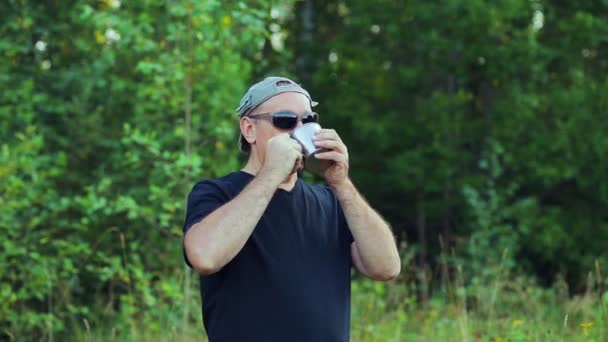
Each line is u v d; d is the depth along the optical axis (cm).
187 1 634
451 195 1175
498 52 1082
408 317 717
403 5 1175
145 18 674
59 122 824
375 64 1219
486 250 947
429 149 1135
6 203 649
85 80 801
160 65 649
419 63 1227
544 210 1148
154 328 656
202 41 655
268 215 263
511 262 867
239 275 257
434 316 693
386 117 1191
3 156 645
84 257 728
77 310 668
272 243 260
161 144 712
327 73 1261
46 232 691
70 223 750
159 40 723
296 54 1368
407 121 1188
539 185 1220
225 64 682
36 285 675
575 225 1168
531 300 682
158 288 688
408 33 1173
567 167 1099
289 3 728
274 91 274
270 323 255
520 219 1065
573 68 1176
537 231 1105
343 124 1273
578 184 1181
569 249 1162
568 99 1106
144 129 748
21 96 756
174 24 659
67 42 833
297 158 259
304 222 268
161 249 758
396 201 1320
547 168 1098
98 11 735
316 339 258
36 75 808
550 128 1161
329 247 270
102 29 683
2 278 712
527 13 1117
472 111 1257
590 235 1180
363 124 1169
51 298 725
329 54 1355
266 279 257
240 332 255
